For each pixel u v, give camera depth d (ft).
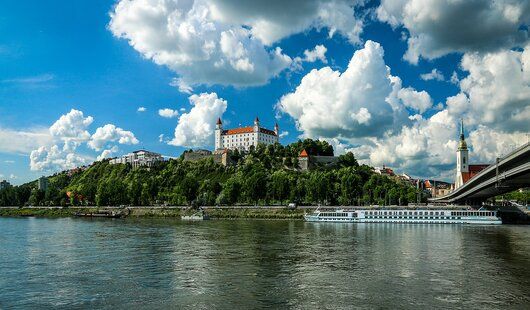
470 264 252.62
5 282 210.38
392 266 247.29
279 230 483.51
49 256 285.43
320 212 654.12
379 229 507.71
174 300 178.91
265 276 222.07
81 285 203.92
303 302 175.32
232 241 365.61
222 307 169.17
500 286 198.90
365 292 189.98
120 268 243.60
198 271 234.58
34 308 169.48
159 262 261.24
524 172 423.64
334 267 244.83
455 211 619.67
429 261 263.29
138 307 169.89
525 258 274.16
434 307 167.94
